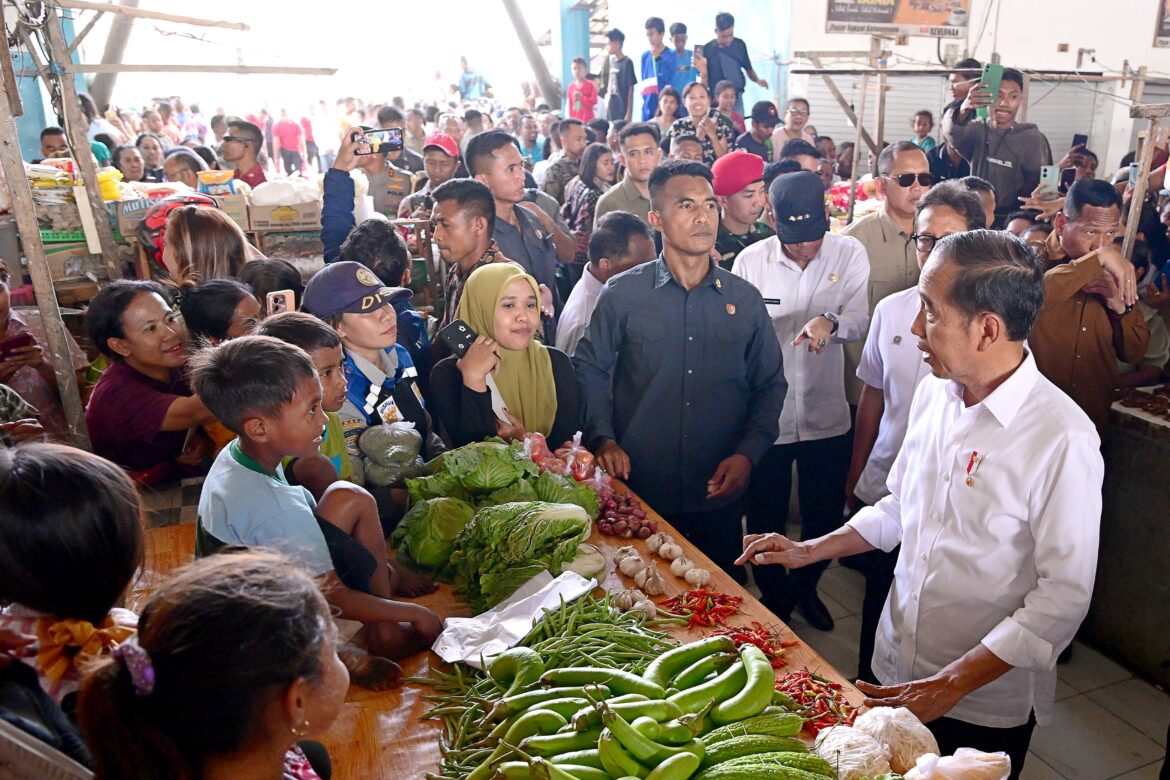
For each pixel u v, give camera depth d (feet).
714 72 26.76
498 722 4.64
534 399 8.45
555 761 4.14
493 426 8.04
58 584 3.46
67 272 12.21
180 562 6.61
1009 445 5.53
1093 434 5.33
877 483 9.30
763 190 12.57
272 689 2.79
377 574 5.55
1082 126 34.19
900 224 11.57
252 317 7.85
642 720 4.18
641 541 7.00
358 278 7.36
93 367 9.35
